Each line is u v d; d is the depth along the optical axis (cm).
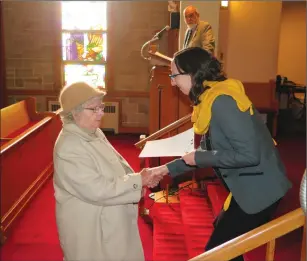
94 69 762
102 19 743
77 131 193
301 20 1025
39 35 745
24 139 418
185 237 329
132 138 757
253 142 169
